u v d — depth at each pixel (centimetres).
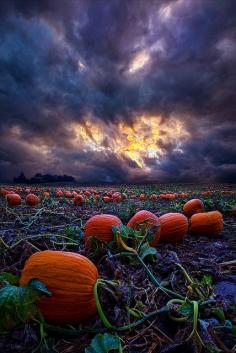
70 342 196
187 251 414
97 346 166
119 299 219
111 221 361
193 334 175
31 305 177
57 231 492
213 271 311
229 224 678
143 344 192
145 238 327
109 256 290
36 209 824
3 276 221
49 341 190
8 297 172
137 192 1902
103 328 202
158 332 203
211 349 168
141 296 241
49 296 186
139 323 199
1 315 170
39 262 212
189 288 235
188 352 179
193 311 185
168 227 431
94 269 223
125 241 316
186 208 680
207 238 502
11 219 641
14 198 938
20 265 315
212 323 197
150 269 290
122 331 203
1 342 190
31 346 187
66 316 203
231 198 1383
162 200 1398
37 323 201
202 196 1514
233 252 416
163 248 415
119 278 266
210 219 509
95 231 354
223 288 281
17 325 196
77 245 379
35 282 183
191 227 517
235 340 187
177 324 208
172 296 238
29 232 479
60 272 207
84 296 207
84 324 213
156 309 223
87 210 865
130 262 301
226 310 216
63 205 1029
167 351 178
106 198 1187
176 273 287
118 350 180
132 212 696
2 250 332
